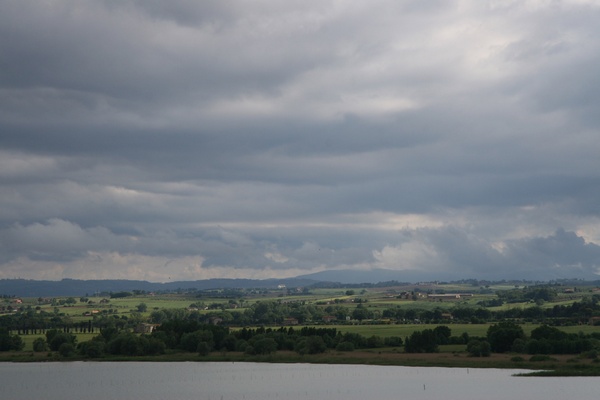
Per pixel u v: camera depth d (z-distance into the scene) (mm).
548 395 184625
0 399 197375
